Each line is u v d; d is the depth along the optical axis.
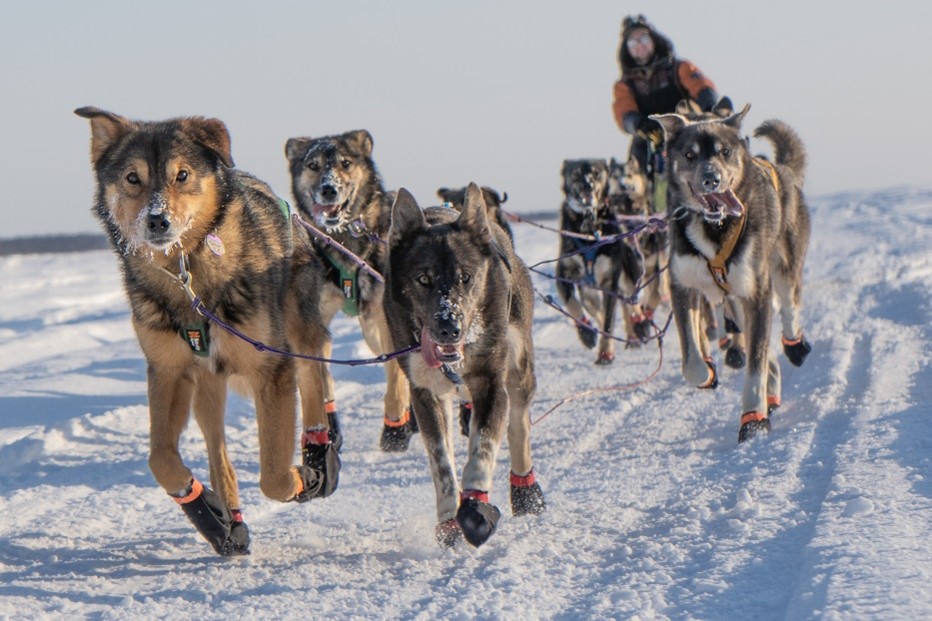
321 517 7.92
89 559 6.97
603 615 5.24
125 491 8.70
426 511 7.88
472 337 6.93
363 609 5.65
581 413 11.20
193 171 6.72
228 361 7.06
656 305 15.99
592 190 14.57
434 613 5.49
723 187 9.47
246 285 6.97
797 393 10.62
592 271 14.65
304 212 10.81
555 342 16.86
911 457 7.32
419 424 7.12
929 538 5.59
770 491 7.18
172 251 6.75
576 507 7.61
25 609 5.86
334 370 14.77
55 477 9.24
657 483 8.04
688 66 14.92
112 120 6.88
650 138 14.64
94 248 77.94
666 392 12.03
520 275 7.82
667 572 5.87
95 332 20.14
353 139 10.71
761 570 5.64
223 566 6.73
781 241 11.88
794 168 12.52
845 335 13.55
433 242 6.98
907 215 39.47
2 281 34.75
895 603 4.68
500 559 6.39
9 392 13.06
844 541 5.67
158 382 6.97
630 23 15.16
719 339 13.77
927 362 11.02
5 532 7.66
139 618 5.65
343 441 10.76
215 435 7.33
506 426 7.50
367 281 10.23
